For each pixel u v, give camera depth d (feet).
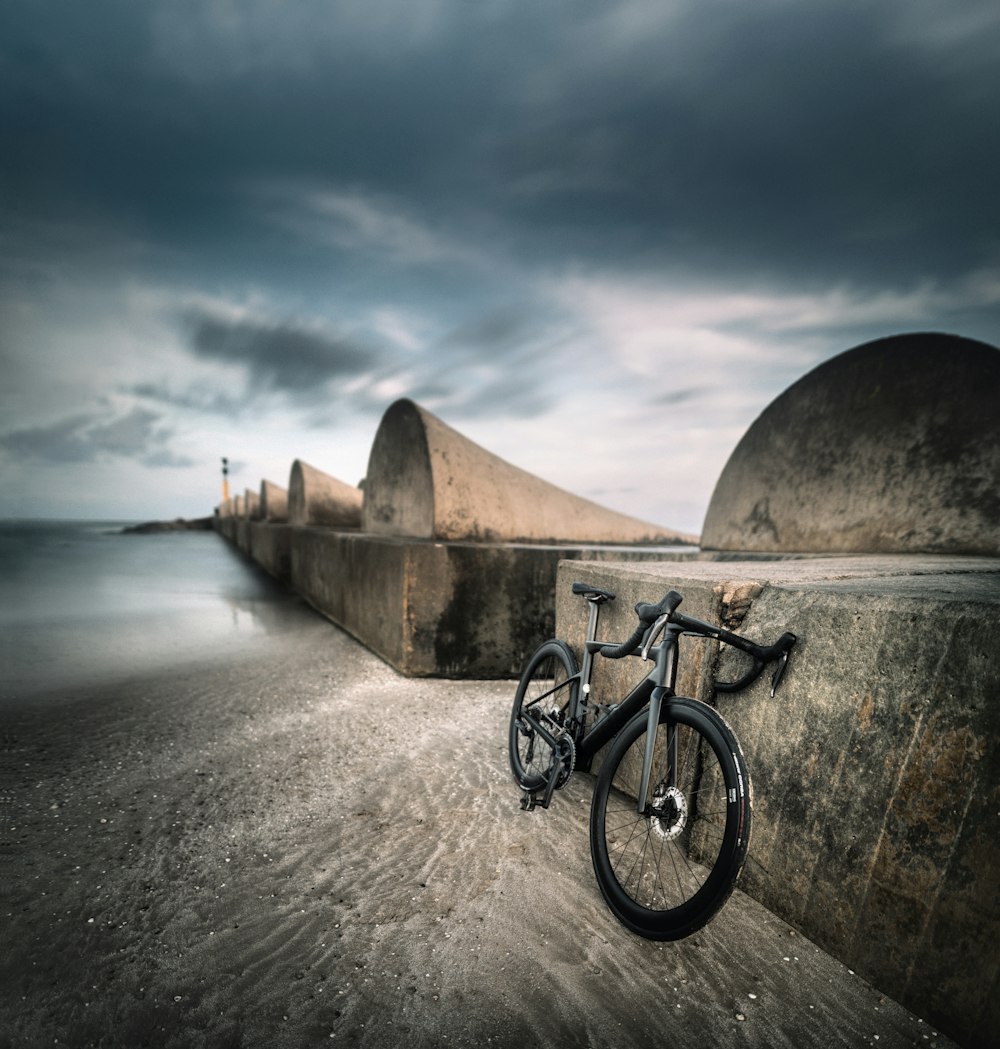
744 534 19.89
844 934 6.55
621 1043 5.69
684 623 7.40
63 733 13.12
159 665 19.13
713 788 8.41
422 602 18.28
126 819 9.56
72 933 6.98
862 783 6.61
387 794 10.60
